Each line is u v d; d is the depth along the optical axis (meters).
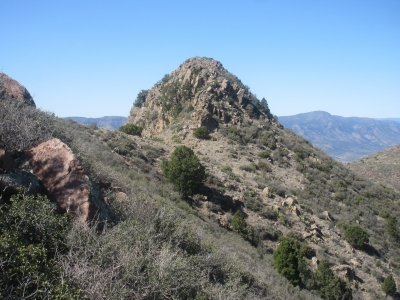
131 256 6.22
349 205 34.50
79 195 7.41
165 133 42.09
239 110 47.62
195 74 49.94
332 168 43.09
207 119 41.06
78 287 5.17
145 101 63.38
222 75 54.62
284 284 16.61
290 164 39.38
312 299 16.39
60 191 7.37
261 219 25.47
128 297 5.63
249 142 41.19
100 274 5.42
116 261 6.09
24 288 4.50
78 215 7.05
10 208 6.04
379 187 43.66
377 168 73.19
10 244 5.17
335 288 18.66
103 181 11.32
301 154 42.53
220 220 23.25
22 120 9.41
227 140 39.31
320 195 33.91
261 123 46.56
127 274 5.80
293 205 28.81
